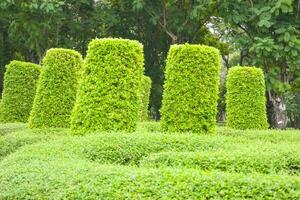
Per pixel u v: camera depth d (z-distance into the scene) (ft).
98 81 32.63
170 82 34.63
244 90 45.68
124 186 17.46
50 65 40.32
